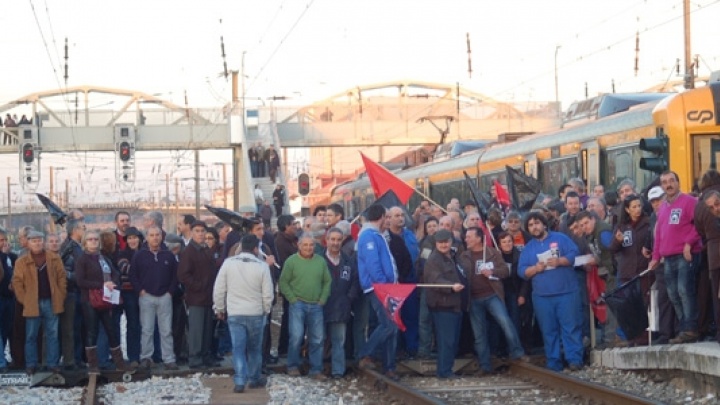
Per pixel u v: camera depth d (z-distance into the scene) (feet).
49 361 47.98
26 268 47.19
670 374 42.39
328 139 182.60
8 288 49.44
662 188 43.86
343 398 42.91
